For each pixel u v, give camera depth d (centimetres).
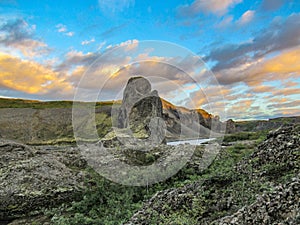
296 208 562
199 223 722
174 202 841
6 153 1423
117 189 1155
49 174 1255
